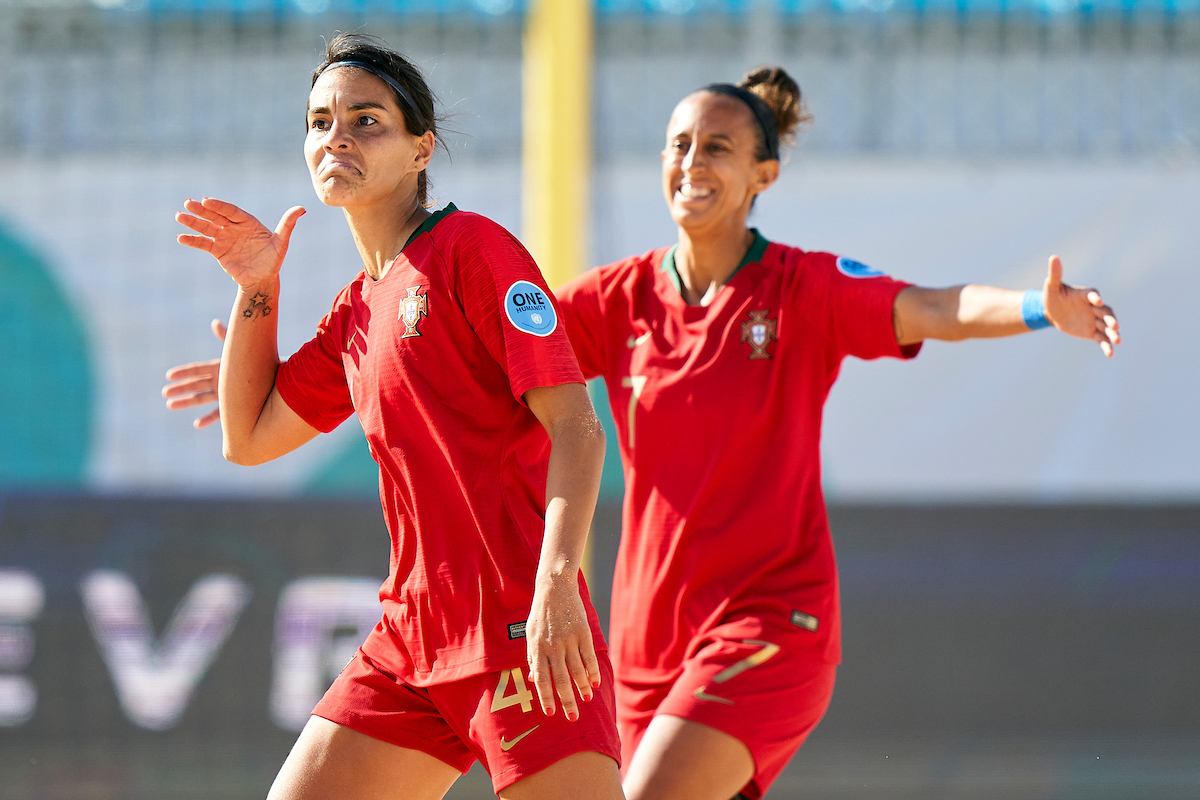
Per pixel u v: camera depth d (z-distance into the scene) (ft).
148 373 75.61
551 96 74.18
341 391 28.32
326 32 77.71
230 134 77.36
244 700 73.15
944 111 77.97
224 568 74.08
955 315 30.86
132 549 73.92
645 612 32.65
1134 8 77.61
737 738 29.68
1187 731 73.56
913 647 73.97
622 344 35.09
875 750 71.61
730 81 77.92
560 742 22.79
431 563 24.34
